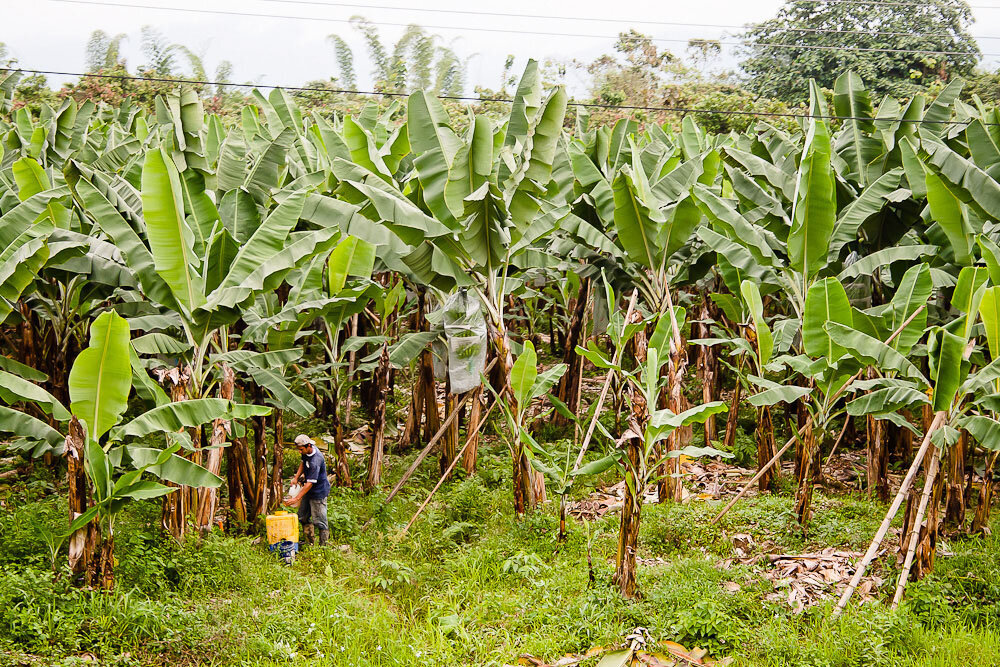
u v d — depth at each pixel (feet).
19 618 22.25
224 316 28.14
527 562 28.63
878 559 29.32
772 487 37.70
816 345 28.81
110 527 24.79
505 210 30.45
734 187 36.45
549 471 30.83
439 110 32.40
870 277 39.27
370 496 36.14
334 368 37.19
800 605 26.22
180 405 25.29
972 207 29.48
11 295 27.25
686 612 24.85
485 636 24.79
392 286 47.14
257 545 30.76
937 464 25.67
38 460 38.17
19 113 45.68
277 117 49.11
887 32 104.27
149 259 27.43
